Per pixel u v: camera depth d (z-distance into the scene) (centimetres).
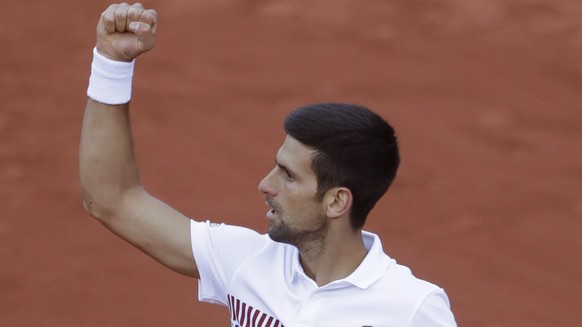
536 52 3981
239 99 3778
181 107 3712
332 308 1189
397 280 1190
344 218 1202
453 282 3091
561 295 3070
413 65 3919
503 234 3275
